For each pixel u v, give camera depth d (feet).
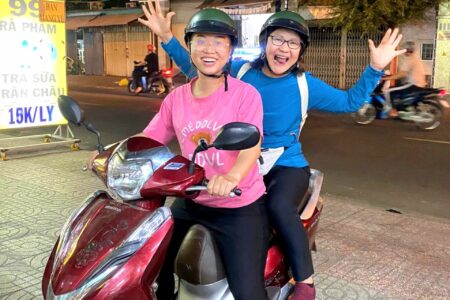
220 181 7.22
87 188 20.39
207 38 7.95
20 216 17.03
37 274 12.90
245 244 8.21
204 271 8.23
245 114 8.05
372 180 22.52
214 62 7.97
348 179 22.66
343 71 61.26
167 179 7.35
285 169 9.67
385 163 25.53
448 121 38.96
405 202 19.60
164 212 7.52
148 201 7.72
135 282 7.14
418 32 54.80
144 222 7.38
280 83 9.68
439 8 52.75
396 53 9.48
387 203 19.48
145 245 7.28
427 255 14.38
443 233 16.10
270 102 9.68
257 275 8.25
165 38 10.66
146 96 58.70
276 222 8.98
